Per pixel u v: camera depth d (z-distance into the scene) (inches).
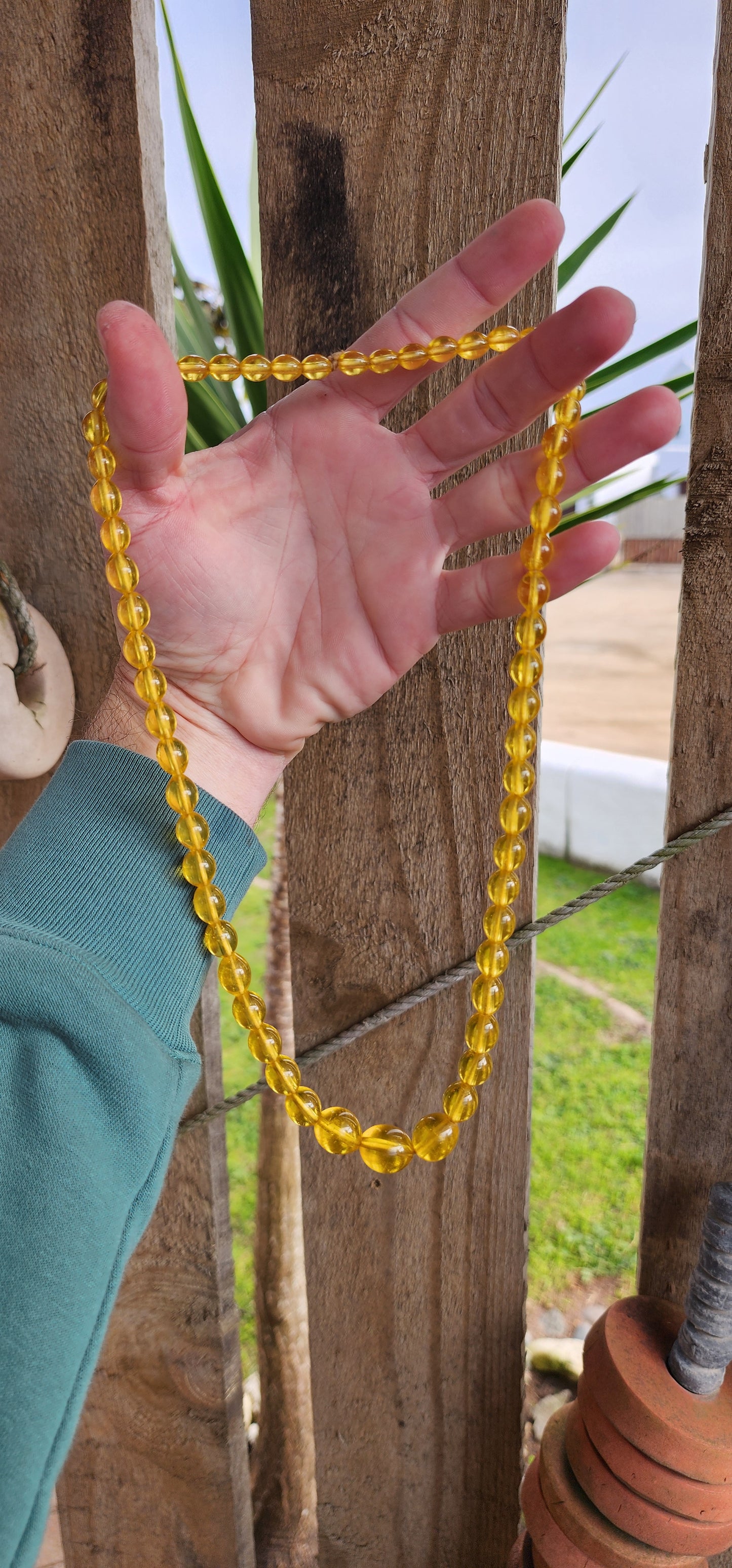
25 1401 9.1
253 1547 20.5
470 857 15.5
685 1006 14.9
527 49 12.5
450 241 13.5
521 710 11.9
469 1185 17.0
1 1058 10.0
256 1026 12.2
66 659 16.7
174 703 12.9
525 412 11.4
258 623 12.5
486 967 12.6
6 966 10.0
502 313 13.5
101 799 11.7
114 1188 10.1
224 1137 18.3
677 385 21.2
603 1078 45.3
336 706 13.2
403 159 13.4
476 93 12.9
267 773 13.6
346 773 15.7
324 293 14.1
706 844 14.1
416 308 11.7
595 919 61.5
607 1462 13.8
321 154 13.7
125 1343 19.5
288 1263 27.2
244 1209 38.4
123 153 14.6
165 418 10.1
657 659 130.3
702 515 13.1
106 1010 10.2
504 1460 18.2
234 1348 19.1
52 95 14.7
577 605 169.9
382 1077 17.0
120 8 14.0
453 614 12.5
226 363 11.9
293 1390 27.5
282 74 13.6
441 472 12.2
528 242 11.1
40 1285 9.4
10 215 15.4
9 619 15.4
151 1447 19.9
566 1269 35.2
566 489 11.5
